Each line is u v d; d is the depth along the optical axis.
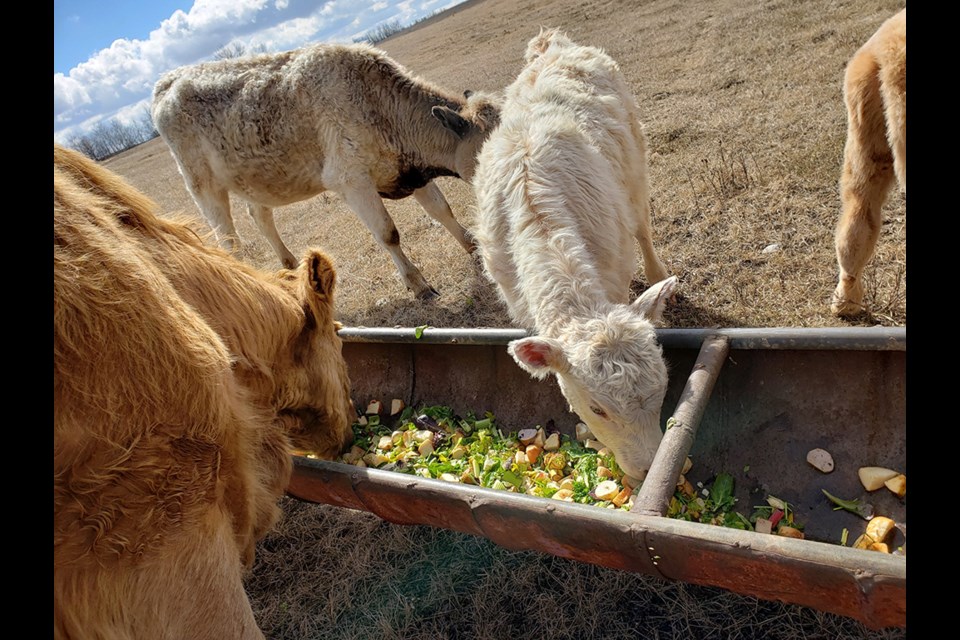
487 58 19.22
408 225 8.06
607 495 2.77
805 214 5.00
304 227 9.70
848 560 1.45
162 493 1.64
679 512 2.72
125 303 1.58
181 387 1.69
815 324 3.92
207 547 1.78
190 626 1.76
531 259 3.07
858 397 2.52
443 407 3.78
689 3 15.74
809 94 7.16
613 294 3.30
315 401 3.10
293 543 3.50
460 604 2.84
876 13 9.28
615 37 14.59
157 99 6.70
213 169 6.47
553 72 4.25
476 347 3.70
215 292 2.42
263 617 3.08
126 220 2.11
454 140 5.81
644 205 4.48
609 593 2.68
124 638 1.62
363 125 5.72
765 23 10.96
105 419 1.51
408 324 5.54
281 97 5.80
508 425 3.60
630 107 4.65
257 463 2.46
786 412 2.71
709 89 8.63
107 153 50.34
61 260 1.48
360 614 2.94
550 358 2.69
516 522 2.08
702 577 1.77
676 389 3.02
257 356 2.60
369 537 3.33
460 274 6.26
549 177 3.29
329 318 3.04
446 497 2.26
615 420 2.57
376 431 3.81
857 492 2.49
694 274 4.82
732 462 2.82
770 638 2.35
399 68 5.93
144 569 1.64
